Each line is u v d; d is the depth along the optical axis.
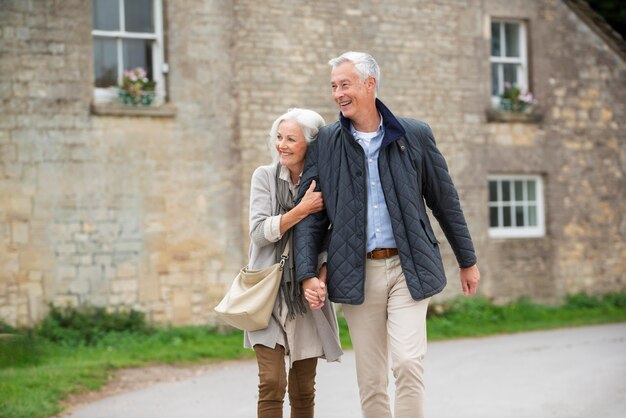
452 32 17.06
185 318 14.42
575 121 18.41
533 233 18.08
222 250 14.73
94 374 10.58
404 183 5.34
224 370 11.55
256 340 5.41
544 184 18.17
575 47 18.45
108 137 14.03
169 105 14.42
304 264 5.25
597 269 18.53
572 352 12.33
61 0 13.78
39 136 13.65
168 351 12.67
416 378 5.27
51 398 8.97
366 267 5.39
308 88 15.56
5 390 9.15
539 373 10.43
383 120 5.40
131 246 14.13
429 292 5.27
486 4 17.44
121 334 13.59
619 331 14.98
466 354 12.48
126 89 14.13
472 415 7.93
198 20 14.73
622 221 18.86
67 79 13.80
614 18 22.81
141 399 9.37
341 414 8.16
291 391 5.73
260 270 5.43
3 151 13.45
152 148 14.31
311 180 5.41
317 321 5.54
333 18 15.85
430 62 16.83
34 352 12.01
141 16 14.53
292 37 15.47
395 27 16.48
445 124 17.00
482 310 16.86
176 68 14.55
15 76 13.54
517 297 17.66
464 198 17.19
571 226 18.33
